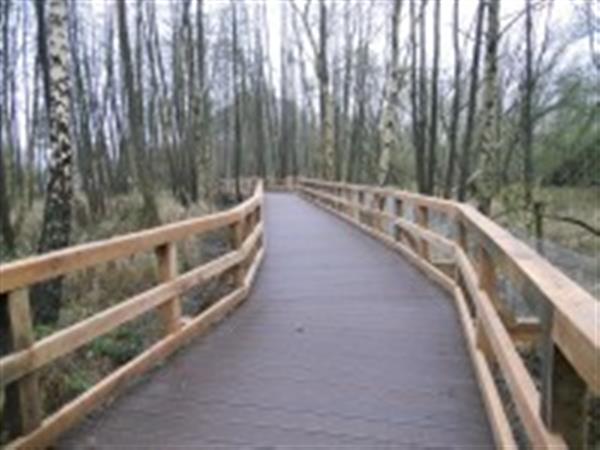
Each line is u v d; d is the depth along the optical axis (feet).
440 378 21.12
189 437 17.06
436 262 36.19
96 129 121.49
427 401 19.34
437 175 110.83
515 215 64.44
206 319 26.61
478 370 20.18
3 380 14.12
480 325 20.61
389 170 80.18
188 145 121.90
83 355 25.43
